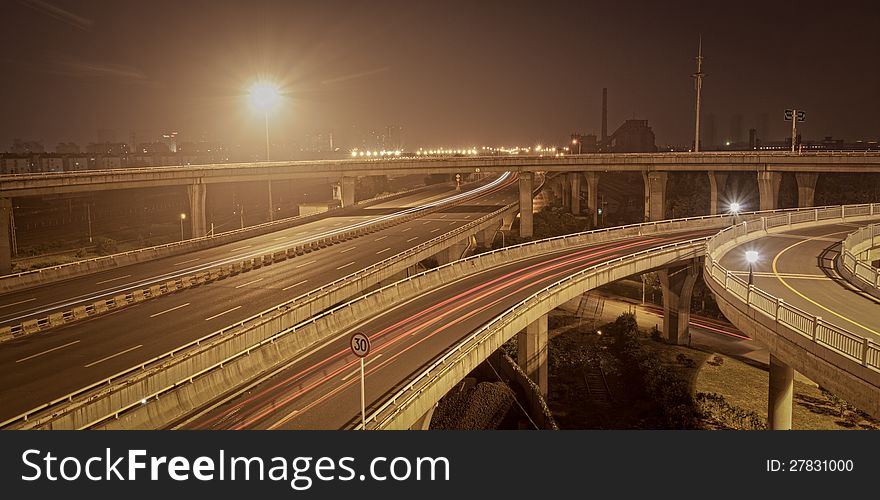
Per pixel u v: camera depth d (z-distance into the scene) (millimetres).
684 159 110938
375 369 37125
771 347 31984
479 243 107562
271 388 34469
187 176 93562
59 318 43438
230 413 30938
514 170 118500
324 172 112625
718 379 61531
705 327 80562
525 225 118812
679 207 135625
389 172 116875
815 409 51906
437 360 37375
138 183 87500
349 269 62812
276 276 59688
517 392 51719
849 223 73375
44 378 33406
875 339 29531
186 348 37844
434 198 132875
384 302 52125
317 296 49031
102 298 50625
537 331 54969
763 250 55750
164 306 48656
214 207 182125
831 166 95375
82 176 81188
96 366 35188
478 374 57594
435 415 48688
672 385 55031
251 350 37000
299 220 98125
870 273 40375
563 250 77562
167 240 119438
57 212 166625
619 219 145250
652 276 95562
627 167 115562
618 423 51531
